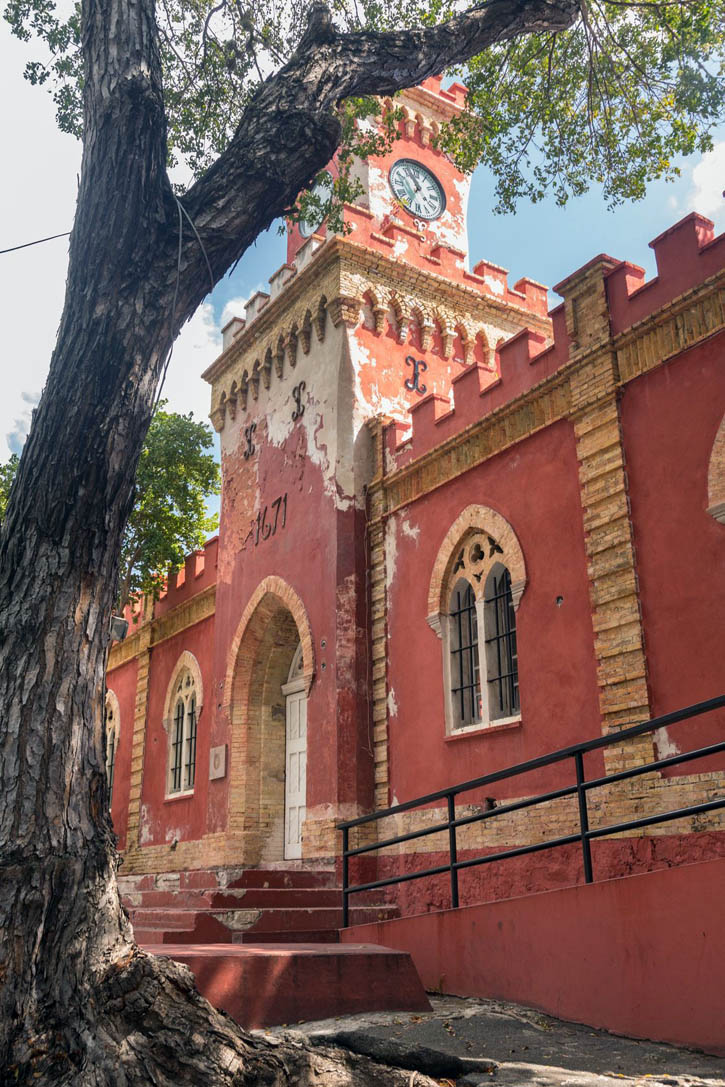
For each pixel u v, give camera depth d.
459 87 22.08
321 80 6.70
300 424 18.34
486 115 13.20
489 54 12.83
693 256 10.98
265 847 18.11
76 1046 4.32
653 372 11.24
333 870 14.52
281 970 7.62
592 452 11.81
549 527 12.44
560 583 12.05
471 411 14.47
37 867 4.54
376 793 15.15
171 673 23.80
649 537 10.87
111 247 5.63
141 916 13.62
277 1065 4.70
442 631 14.32
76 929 4.59
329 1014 7.69
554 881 11.26
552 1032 7.05
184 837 21.14
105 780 5.03
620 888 7.20
